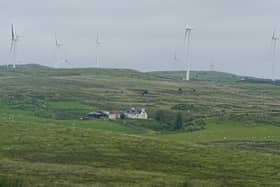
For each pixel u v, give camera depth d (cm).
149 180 12556
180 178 13200
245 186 12900
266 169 15538
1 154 15738
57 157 15762
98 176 12688
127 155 16525
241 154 17862
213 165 15725
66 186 11000
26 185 10406
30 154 16025
